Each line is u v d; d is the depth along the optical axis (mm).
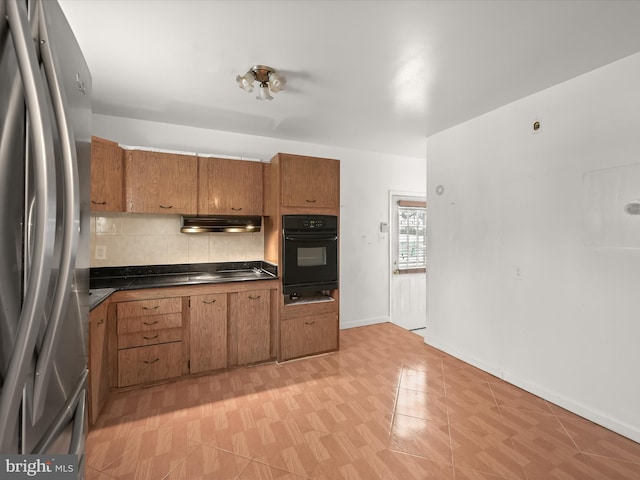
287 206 3191
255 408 2342
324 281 3346
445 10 1642
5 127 587
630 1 1558
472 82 2422
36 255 597
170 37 1870
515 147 2740
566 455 1866
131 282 2838
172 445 1933
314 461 1810
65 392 846
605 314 2150
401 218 4758
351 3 1589
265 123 3314
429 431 2080
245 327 3041
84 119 949
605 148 2152
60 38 777
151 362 2658
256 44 1944
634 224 2014
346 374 2914
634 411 2008
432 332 3617
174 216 3316
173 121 3246
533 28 1780
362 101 2773
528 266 2631
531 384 2588
